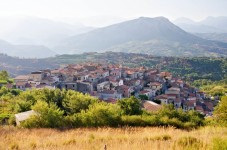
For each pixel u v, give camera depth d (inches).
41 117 1397.6
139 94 5152.6
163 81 6820.9
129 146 539.5
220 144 443.8
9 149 658.2
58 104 2544.3
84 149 573.3
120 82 5816.9
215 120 1510.8
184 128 1363.2
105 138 727.1
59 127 1325.0
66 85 5344.5
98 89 5398.6
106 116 1360.7
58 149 595.2
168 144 568.4
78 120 1379.2
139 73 7165.4
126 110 2020.2
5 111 2568.9
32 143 700.7
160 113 2005.4
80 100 2164.1
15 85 5167.3
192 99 5497.1
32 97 2625.5
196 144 569.3
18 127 1357.0
